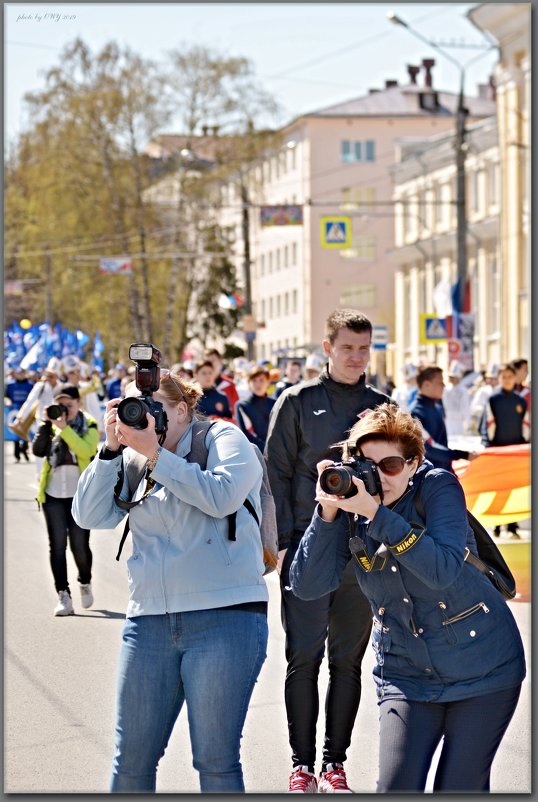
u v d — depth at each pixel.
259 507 6.59
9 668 11.38
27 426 19.62
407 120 107.19
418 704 6.02
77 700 10.27
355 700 8.28
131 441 6.19
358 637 8.28
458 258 41.09
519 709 9.94
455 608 6.01
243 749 8.98
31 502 27.45
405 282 84.62
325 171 106.50
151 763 6.29
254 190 70.88
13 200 84.25
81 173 72.44
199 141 70.56
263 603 6.39
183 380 6.70
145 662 6.24
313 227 106.12
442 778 5.94
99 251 73.94
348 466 5.95
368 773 8.45
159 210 73.44
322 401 8.49
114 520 6.60
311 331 106.19
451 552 5.88
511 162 58.41
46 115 71.38
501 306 59.53
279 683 11.08
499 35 58.62
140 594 6.32
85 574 14.38
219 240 77.00
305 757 8.16
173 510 6.31
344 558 6.48
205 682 6.14
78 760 8.69
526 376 22.34
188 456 6.49
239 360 48.31
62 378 28.19
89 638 12.67
